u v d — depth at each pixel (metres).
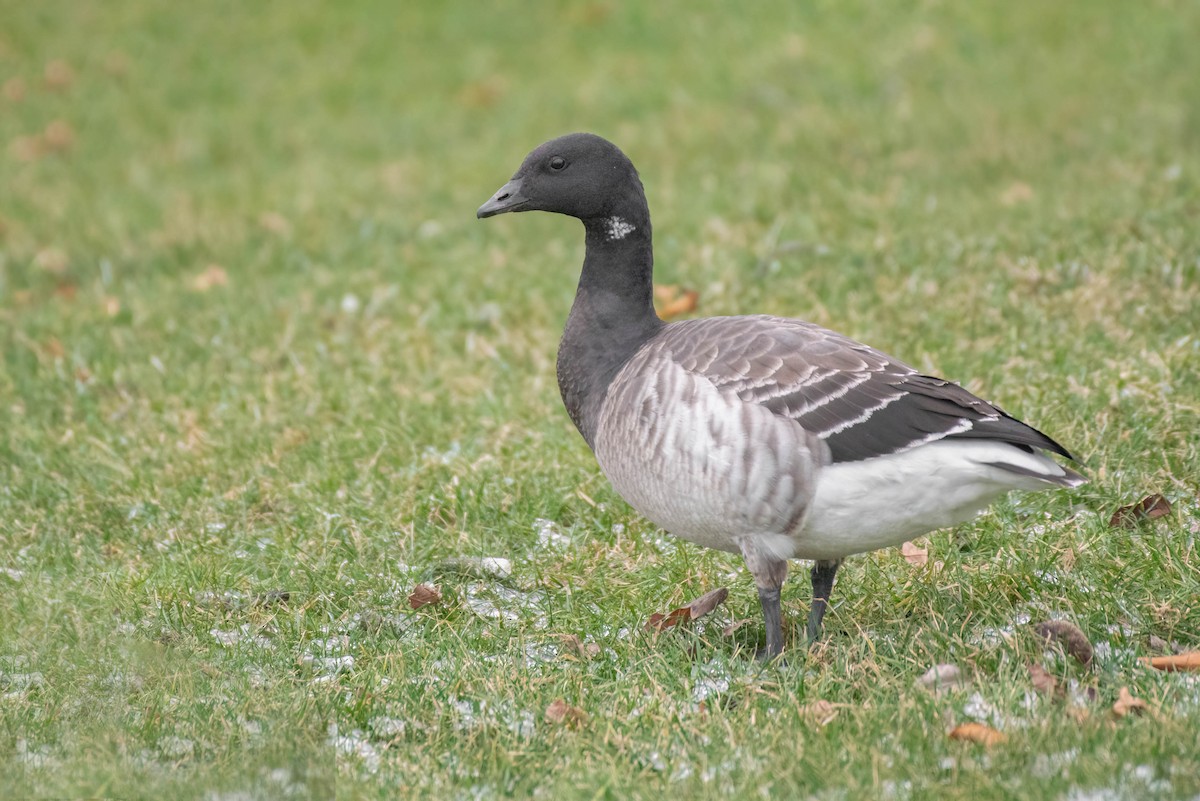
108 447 12.70
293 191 21.77
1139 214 15.42
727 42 26.75
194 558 10.51
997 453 7.73
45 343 15.66
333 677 8.66
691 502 8.16
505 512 11.07
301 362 14.66
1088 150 19.28
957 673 7.97
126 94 26.97
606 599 9.59
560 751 7.54
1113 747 6.92
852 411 7.85
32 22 29.78
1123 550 9.45
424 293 16.31
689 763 7.31
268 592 9.95
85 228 20.33
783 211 17.69
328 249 18.64
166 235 19.73
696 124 22.73
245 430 12.93
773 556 8.18
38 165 23.95
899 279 14.97
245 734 7.90
